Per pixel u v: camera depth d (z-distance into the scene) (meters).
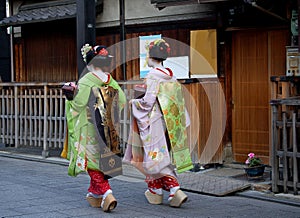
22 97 11.35
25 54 13.22
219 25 9.73
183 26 10.30
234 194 7.91
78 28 10.02
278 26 9.20
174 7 10.37
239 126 9.86
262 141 9.59
